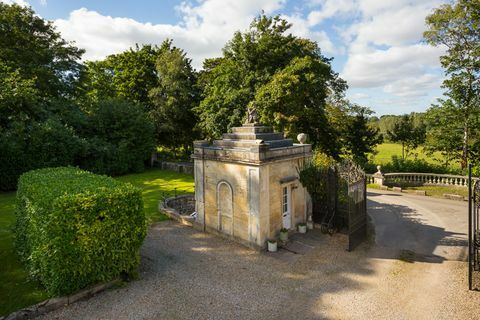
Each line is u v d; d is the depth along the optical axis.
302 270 11.44
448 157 32.53
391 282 10.49
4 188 25.77
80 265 9.06
